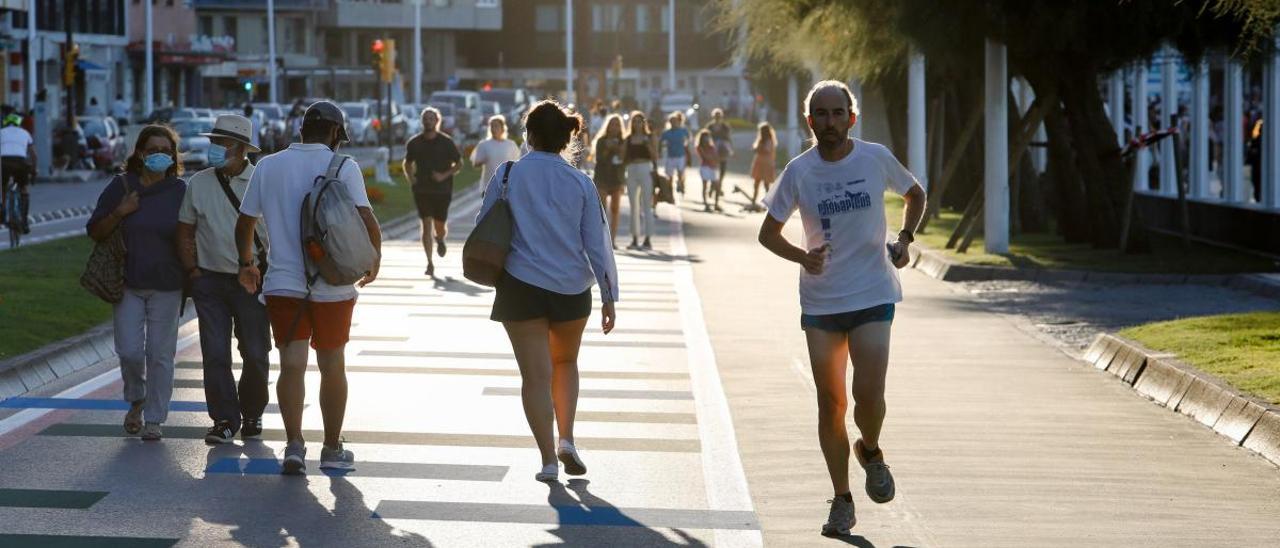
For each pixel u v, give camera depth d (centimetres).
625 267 4944
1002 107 4950
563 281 1911
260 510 1783
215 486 1895
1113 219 4978
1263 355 2556
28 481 1914
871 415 1648
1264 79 5016
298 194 1984
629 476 1962
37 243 5406
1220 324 2959
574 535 1683
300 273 1972
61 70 16050
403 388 2595
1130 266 4500
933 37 4622
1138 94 6538
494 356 2959
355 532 1691
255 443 2152
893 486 1678
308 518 1748
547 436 1930
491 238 1898
